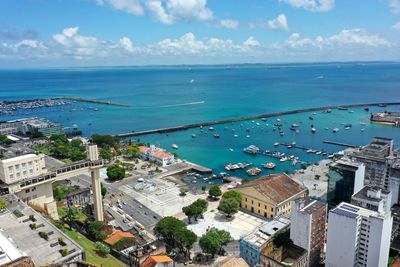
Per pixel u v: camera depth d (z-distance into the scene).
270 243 154.38
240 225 195.62
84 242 160.38
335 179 196.25
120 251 156.75
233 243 176.25
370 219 135.50
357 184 191.75
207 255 162.88
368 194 152.25
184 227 167.25
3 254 105.94
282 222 172.00
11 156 186.25
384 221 132.50
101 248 152.62
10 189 169.00
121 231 178.12
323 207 158.12
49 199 190.00
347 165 192.62
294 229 154.38
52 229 130.38
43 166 187.38
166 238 167.38
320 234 160.00
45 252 115.56
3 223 133.75
